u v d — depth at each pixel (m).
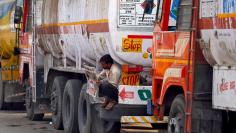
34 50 18.12
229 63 9.31
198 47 9.92
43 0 17.34
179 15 10.67
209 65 9.94
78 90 15.55
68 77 16.73
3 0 22.30
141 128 13.60
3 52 21.64
